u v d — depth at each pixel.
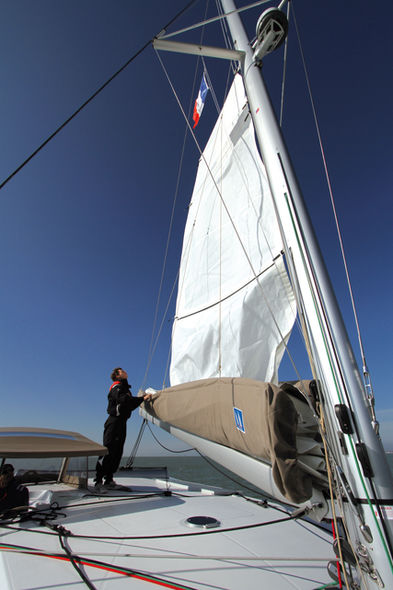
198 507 2.98
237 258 4.24
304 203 1.81
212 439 2.44
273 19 2.38
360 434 1.28
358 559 1.27
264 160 2.13
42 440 3.49
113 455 3.94
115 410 4.05
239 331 3.58
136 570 1.71
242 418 1.91
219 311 4.13
